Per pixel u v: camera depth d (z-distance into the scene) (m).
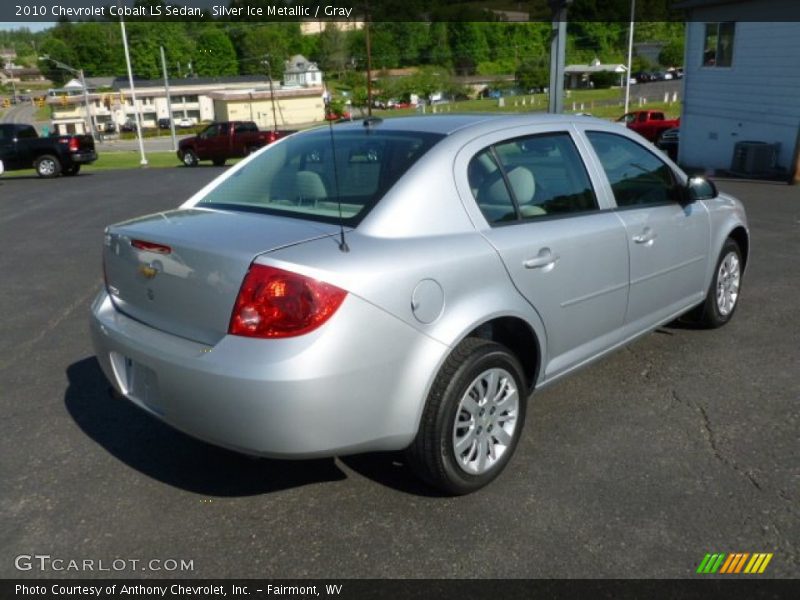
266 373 2.58
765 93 18.08
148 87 95.06
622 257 3.88
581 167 3.82
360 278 2.70
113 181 19.92
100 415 4.08
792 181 15.40
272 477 3.37
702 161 21.12
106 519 3.05
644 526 2.93
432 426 2.95
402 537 2.89
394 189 3.04
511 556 2.76
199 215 3.33
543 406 4.08
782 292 6.39
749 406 4.05
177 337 2.93
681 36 108.50
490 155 3.38
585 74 99.75
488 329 3.40
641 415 3.95
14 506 3.15
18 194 16.53
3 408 4.19
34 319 6.02
